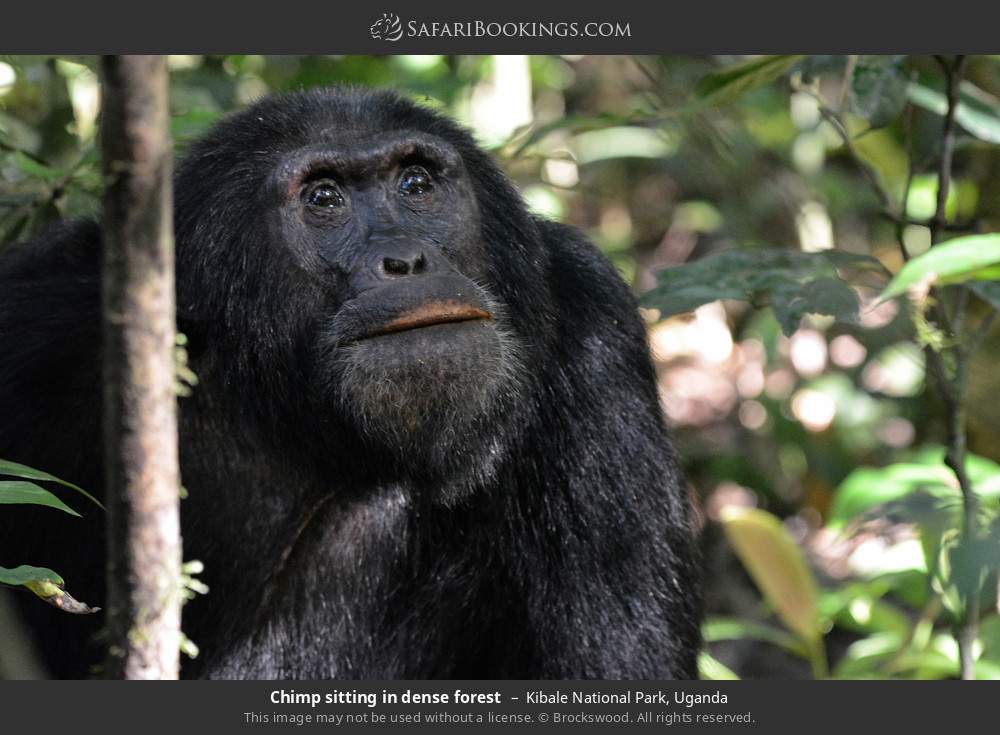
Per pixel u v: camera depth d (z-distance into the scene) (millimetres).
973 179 12484
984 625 10453
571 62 16859
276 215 7688
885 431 14781
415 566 8219
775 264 8680
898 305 11016
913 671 10312
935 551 8172
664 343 16141
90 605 7543
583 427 8203
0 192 10477
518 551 8227
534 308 8062
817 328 15617
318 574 8094
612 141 16000
